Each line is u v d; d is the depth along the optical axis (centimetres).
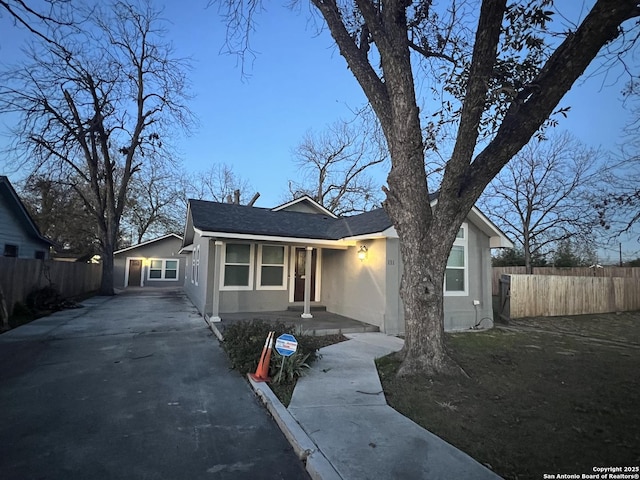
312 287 1242
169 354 692
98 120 1777
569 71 433
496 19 454
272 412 420
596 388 510
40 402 445
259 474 297
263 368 523
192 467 305
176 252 2820
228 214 1134
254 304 1147
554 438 357
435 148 696
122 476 290
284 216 1286
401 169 567
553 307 1369
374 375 552
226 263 1116
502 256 2673
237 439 359
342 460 307
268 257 1176
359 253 1026
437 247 551
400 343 795
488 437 358
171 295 2000
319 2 656
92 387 502
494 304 1655
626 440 354
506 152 493
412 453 321
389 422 387
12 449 329
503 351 741
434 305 554
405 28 582
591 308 1464
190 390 498
